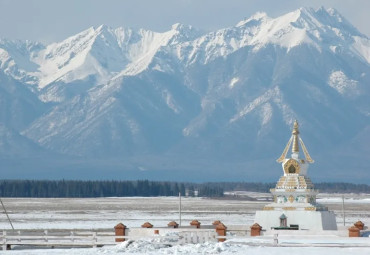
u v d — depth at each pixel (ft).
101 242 580.71
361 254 484.74
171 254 493.77
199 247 509.76
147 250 517.55
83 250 529.45
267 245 527.40
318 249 504.84
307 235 581.53
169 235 570.05
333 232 590.55
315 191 643.04
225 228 588.91
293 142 650.02
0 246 590.14
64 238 601.62
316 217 625.41
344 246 519.19
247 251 496.64
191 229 612.29
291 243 536.42
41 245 605.31
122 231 610.24
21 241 590.96
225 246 510.17
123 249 520.42
